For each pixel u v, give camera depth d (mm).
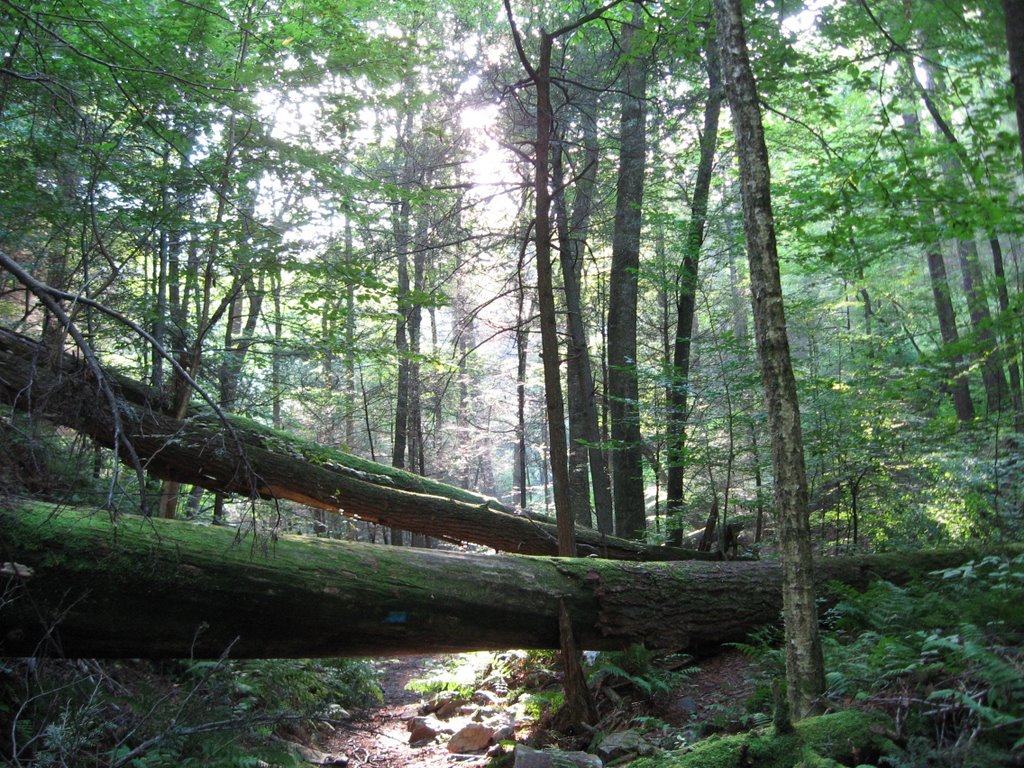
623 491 10469
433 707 7496
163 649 4398
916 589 5477
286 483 7430
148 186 6586
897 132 6336
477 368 16125
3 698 3928
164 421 6586
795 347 11523
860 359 9391
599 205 10789
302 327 7535
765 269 4254
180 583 4305
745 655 6145
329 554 5012
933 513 8180
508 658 7648
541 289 7051
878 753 3344
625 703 5699
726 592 6531
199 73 5961
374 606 4980
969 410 11359
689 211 12430
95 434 4582
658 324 15672
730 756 3512
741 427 9391
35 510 4074
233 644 4285
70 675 4297
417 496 8133
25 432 3701
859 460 8328
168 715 4281
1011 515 7156
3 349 5109
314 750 5844
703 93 10734
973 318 10594
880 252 6922
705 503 9781
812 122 10531
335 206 7156
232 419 7387
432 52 9383
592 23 10055
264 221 6844
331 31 6727
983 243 11289
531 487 26922
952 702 3369
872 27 6203
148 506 4191
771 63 6770
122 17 5977
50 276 6156
